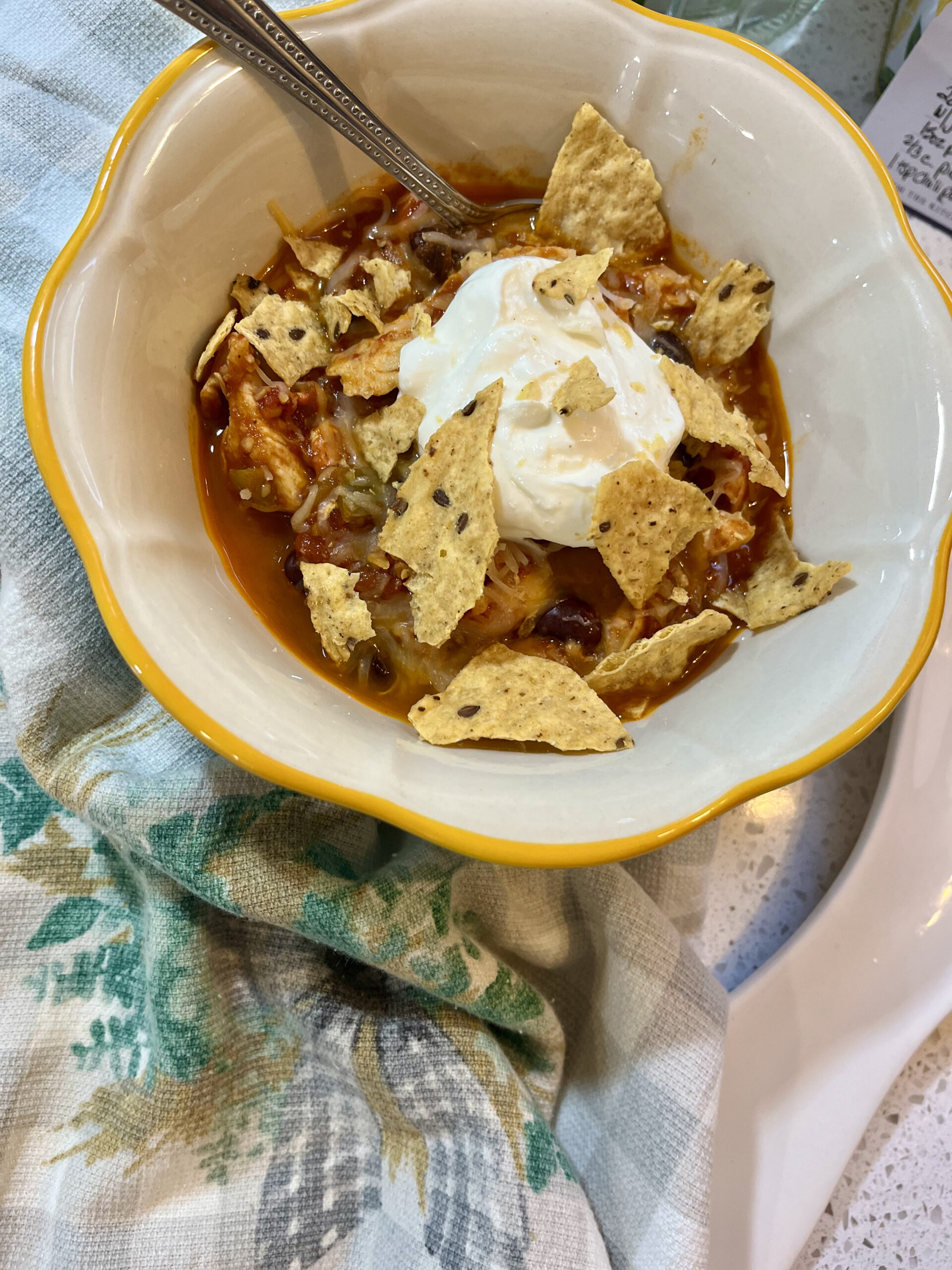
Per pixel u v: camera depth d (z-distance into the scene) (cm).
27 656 22
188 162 18
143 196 18
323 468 21
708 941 23
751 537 21
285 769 16
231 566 21
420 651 20
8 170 23
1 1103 21
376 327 21
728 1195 21
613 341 21
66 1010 22
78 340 17
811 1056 22
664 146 21
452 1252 21
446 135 21
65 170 23
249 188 20
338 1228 22
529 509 20
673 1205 21
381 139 20
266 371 21
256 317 20
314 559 21
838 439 20
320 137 20
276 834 21
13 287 22
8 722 23
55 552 22
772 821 24
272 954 22
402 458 21
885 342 20
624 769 18
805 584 20
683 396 21
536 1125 21
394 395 21
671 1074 21
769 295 21
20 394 22
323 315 21
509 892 22
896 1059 22
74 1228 20
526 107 21
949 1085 23
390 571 21
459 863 22
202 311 20
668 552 20
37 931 22
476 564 19
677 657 20
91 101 23
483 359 20
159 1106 21
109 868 23
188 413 20
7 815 23
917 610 18
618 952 22
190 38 24
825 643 19
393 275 21
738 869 24
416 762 18
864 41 26
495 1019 22
